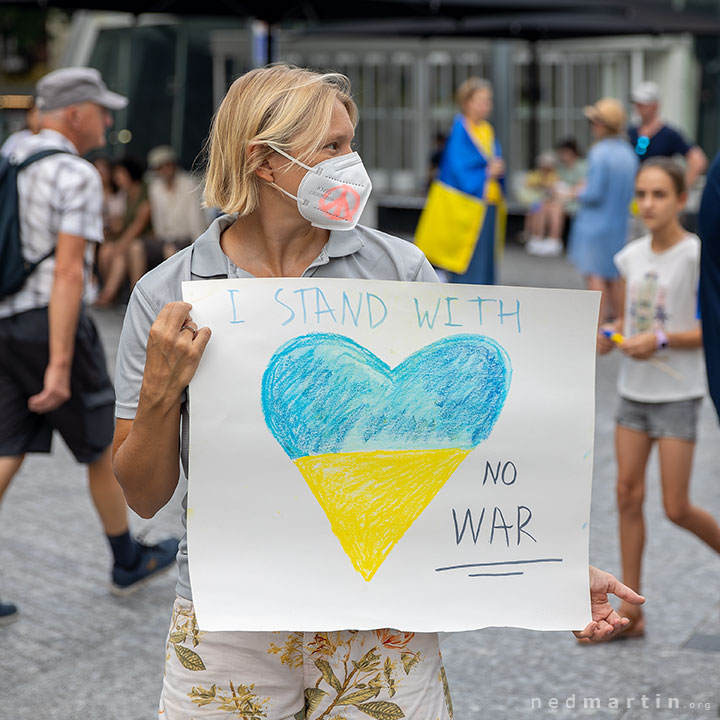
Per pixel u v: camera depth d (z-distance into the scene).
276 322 1.91
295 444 1.91
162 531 4.91
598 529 5.07
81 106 4.22
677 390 3.87
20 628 4.05
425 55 18.95
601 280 9.56
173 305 1.84
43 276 3.98
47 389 3.93
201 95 17.05
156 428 1.87
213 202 1.96
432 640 2.03
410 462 1.94
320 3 8.56
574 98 18.23
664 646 3.87
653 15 12.09
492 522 1.96
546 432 1.98
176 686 2.01
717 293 3.46
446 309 1.96
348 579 1.93
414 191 19.38
